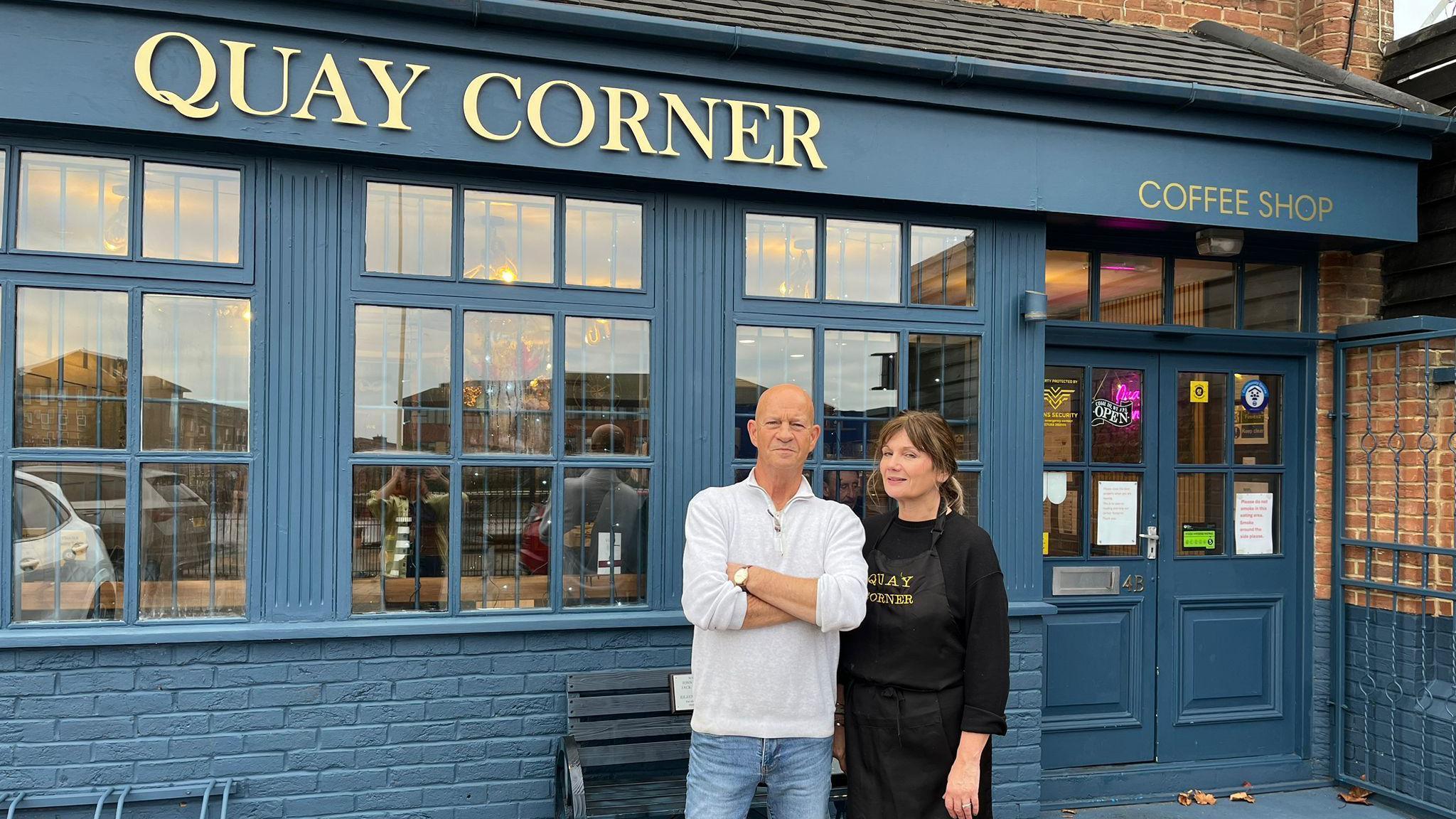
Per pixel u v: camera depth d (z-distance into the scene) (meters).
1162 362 4.67
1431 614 4.28
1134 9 4.94
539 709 3.48
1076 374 4.56
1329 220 4.23
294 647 3.27
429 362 3.44
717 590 2.27
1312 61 4.54
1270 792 4.59
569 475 3.58
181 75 3.04
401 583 3.41
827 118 3.64
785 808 2.40
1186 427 4.69
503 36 3.28
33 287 3.10
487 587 3.49
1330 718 4.72
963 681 2.36
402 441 3.42
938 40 3.88
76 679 3.10
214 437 3.26
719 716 2.35
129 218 3.17
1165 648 4.60
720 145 3.54
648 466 3.63
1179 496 4.67
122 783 3.12
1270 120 4.09
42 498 3.12
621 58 3.39
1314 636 4.75
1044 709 4.46
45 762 3.07
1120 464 4.58
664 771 3.67
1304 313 4.80
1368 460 4.57
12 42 2.91
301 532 3.30
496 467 3.51
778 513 2.47
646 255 3.62
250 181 3.26
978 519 3.96
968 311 3.96
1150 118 3.96
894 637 2.38
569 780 2.97
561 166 3.38
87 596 3.15
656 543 3.62
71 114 2.96
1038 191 3.88
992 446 3.98
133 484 3.18
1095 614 4.54
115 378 3.18
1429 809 4.18
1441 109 4.34
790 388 2.50
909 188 3.74
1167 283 4.64
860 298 3.88
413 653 3.37
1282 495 4.80
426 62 3.25
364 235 3.37
